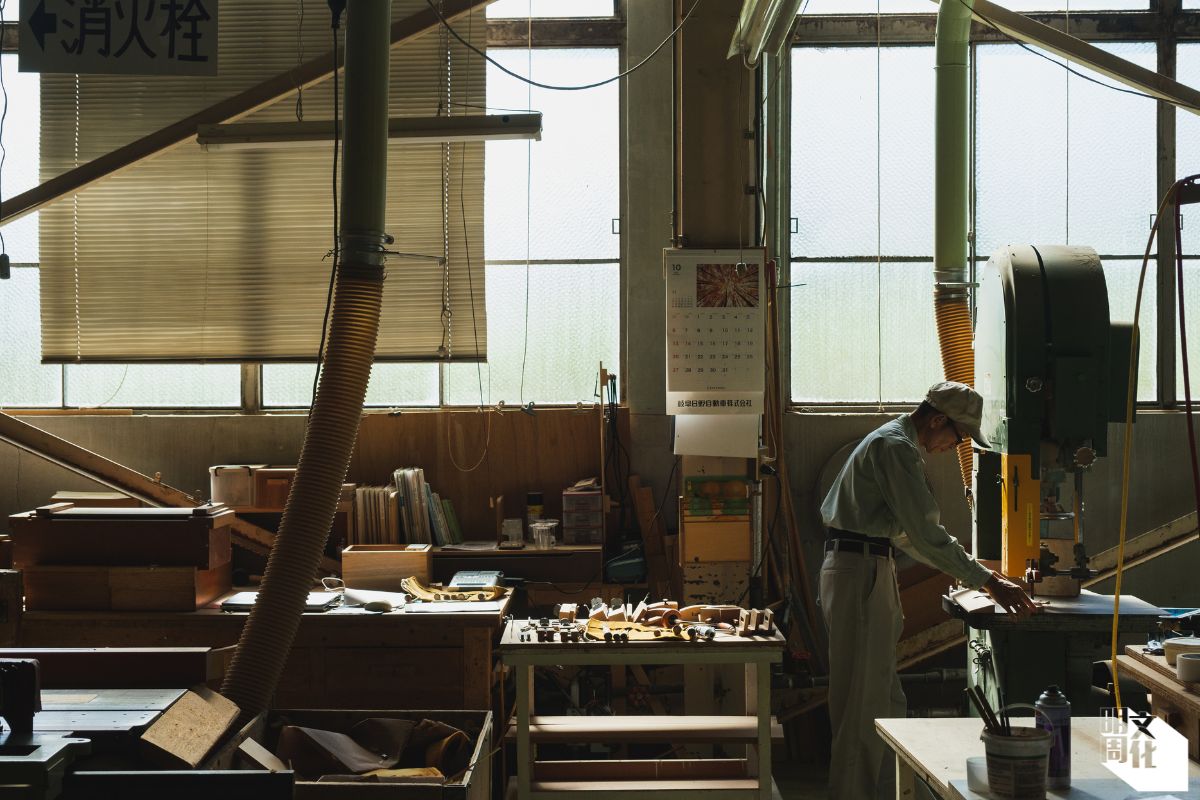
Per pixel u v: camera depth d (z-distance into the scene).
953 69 4.79
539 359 5.48
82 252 5.31
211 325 5.33
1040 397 3.50
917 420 3.85
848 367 5.51
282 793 2.22
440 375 5.47
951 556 3.52
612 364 5.49
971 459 4.72
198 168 5.27
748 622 3.62
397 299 5.30
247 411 5.47
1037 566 3.58
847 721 3.79
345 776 2.97
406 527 4.98
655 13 5.36
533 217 5.46
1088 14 5.49
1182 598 5.44
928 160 5.49
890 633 3.80
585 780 3.68
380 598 4.29
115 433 5.36
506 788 3.99
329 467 3.54
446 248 5.30
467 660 4.12
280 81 4.78
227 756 2.73
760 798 3.55
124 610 4.18
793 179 5.48
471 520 5.35
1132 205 5.48
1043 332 3.50
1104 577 5.13
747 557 4.46
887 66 5.48
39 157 5.34
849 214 5.48
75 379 5.48
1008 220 5.48
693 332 4.38
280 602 3.43
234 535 4.98
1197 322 5.46
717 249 4.39
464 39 5.27
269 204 5.29
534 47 5.46
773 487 5.15
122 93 5.30
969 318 4.85
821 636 5.21
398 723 3.35
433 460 5.34
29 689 2.24
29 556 4.20
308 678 4.12
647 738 3.65
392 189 5.28
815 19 5.45
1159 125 5.45
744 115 4.45
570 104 5.46
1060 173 5.47
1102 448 3.50
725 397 4.38
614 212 5.47
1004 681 3.49
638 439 5.38
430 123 4.46
